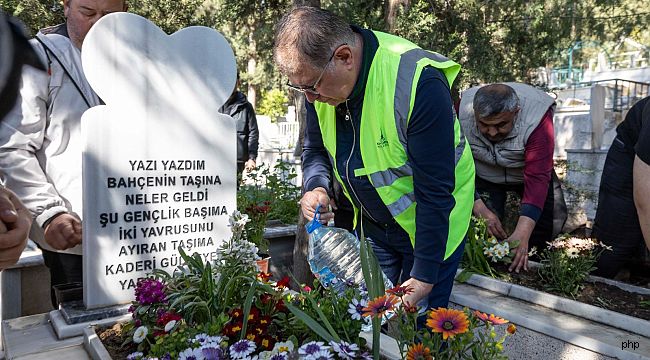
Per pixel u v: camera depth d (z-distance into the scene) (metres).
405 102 1.47
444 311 1.08
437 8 7.31
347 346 1.23
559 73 16.77
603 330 1.97
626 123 2.54
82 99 1.97
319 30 1.42
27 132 1.80
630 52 17.70
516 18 8.44
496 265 2.78
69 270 2.13
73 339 1.70
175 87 2.02
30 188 1.80
